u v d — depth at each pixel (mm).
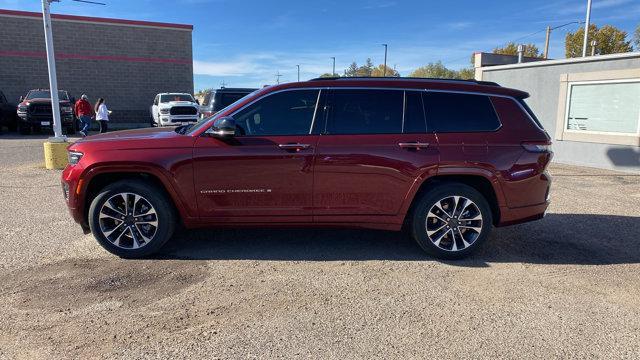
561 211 7117
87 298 3840
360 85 4770
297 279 4297
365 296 3961
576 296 4031
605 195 8344
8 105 20844
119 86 26250
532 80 13703
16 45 23672
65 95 20500
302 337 3287
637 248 5344
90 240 5301
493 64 18969
